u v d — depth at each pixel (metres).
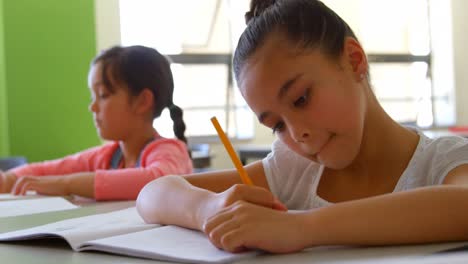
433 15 5.29
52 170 1.78
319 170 0.93
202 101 4.56
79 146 2.89
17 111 2.78
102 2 3.46
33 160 2.81
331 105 0.66
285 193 0.98
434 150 0.81
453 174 0.74
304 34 0.67
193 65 4.49
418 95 5.27
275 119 0.67
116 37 3.51
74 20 2.90
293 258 0.48
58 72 2.86
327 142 0.67
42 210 1.05
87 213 0.97
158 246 0.54
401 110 5.22
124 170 1.38
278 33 0.66
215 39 4.56
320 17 0.71
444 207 0.52
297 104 0.65
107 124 1.62
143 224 0.73
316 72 0.66
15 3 2.78
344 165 0.70
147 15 4.18
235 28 4.59
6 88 2.76
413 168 0.82
